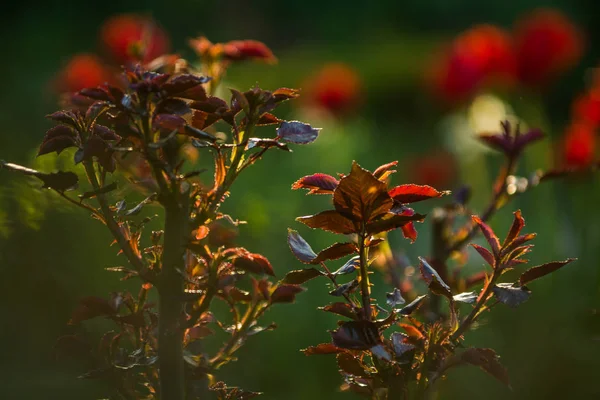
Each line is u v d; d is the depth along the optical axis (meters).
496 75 5.11
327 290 4.26
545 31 4.85
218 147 1.62
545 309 3.61
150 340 1.68
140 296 1.67
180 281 1.62
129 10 19.81
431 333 1.64
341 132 7.11
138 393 1.67
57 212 2.18
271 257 4.11
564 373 3.22
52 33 18.23
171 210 1.61
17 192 2.07
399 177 8.14
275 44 21.02
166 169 1.60
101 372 1.64
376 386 1.65
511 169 1.93
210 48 1.89
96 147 1.61
